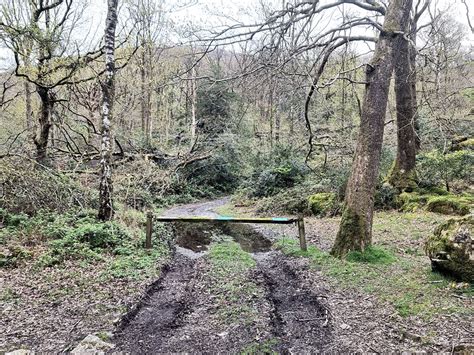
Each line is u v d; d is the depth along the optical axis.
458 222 5.61
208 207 18.41
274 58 7.85
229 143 22.47
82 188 10.84
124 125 20.61
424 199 11.49
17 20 10.22
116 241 8.21
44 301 5.43
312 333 4.68
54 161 12.48
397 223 10.15
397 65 10.73
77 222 8.73
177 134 26.48
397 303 5.08
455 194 11.62
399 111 12.27
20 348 4.19
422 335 4.22
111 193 9.40
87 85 14.52
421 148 15.30
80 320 4.96
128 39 12.08
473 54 11.36
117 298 5.70
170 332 4.80
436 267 5.84
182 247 9.94
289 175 17.78
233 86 8.48
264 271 7.49
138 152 19.09
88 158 14.42
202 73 19.23
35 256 7.00
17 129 17.39
